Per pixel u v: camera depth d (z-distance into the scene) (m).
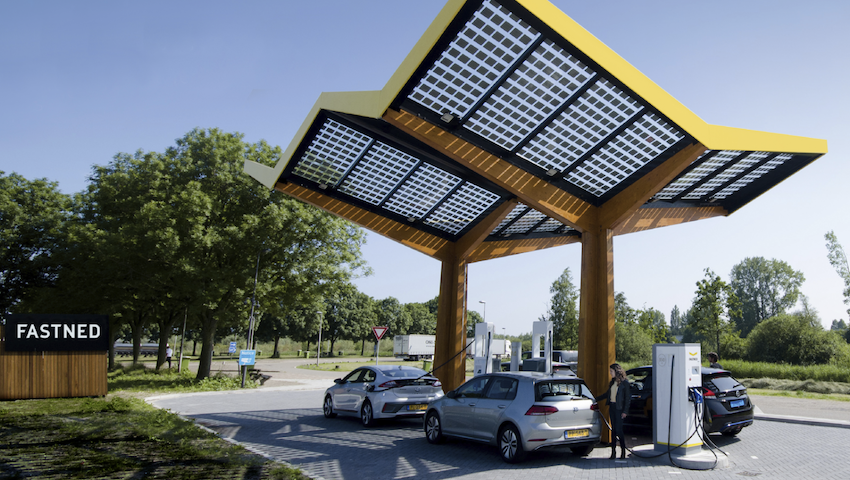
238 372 35.22
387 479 7.27
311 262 26.28
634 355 49.00
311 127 10.45
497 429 8.61
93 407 14.68
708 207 13.00
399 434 11.30
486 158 9.73
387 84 8.28
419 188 12.49
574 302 47.84
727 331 40.72
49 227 33.47
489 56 7.59
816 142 9.88
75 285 29.08
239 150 26.55
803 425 12.66
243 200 25.92
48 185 35.94
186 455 8.32
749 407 10.13
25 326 17.09
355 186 12.79
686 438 8.42
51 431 10.66
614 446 8.67
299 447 9.63
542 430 8.09
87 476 6.82
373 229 13.77
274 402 17.88
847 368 27.95
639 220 11.82
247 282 24.56
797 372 27.59
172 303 29.34
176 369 37.38
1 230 32.12
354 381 13.12
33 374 17.06
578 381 8.94
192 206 23.48
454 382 14.02
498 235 15.23
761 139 9.10
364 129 10.34
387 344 103.19
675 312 162.12
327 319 80.75
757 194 12.13
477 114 8.88
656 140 8.97
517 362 15.02
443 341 14.39
